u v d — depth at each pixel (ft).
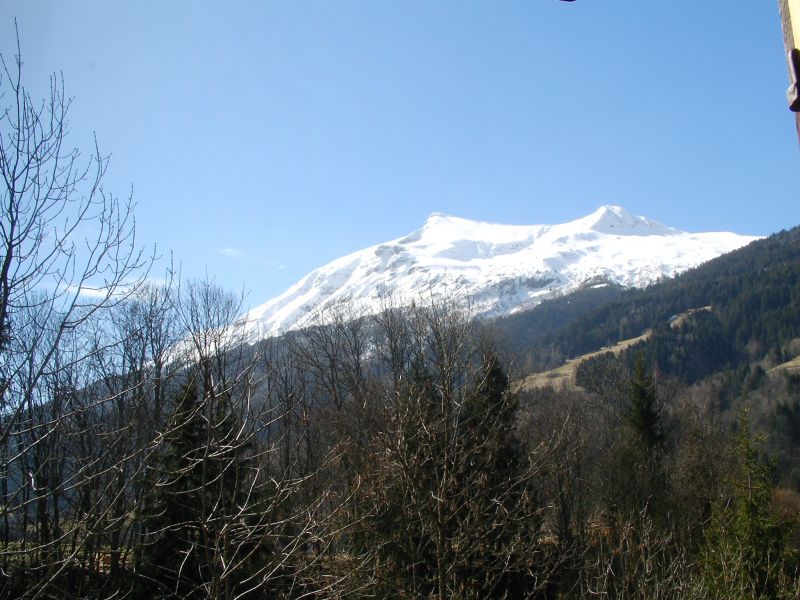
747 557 57.06
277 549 41.16
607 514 105.29
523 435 95.81
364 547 55.93
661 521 100.37
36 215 25.68
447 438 57.31
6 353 26.43
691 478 115.55
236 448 33.40
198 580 49.98
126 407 43.14
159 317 62.80
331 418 70.33
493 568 60.54
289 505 46.62
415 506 57.52
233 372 44.32
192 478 46.85
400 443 55.67
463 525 56.70
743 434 63.87
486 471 64.23
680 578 52.31
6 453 26.71
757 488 60.54
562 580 75.77
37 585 29.43
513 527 67.10
